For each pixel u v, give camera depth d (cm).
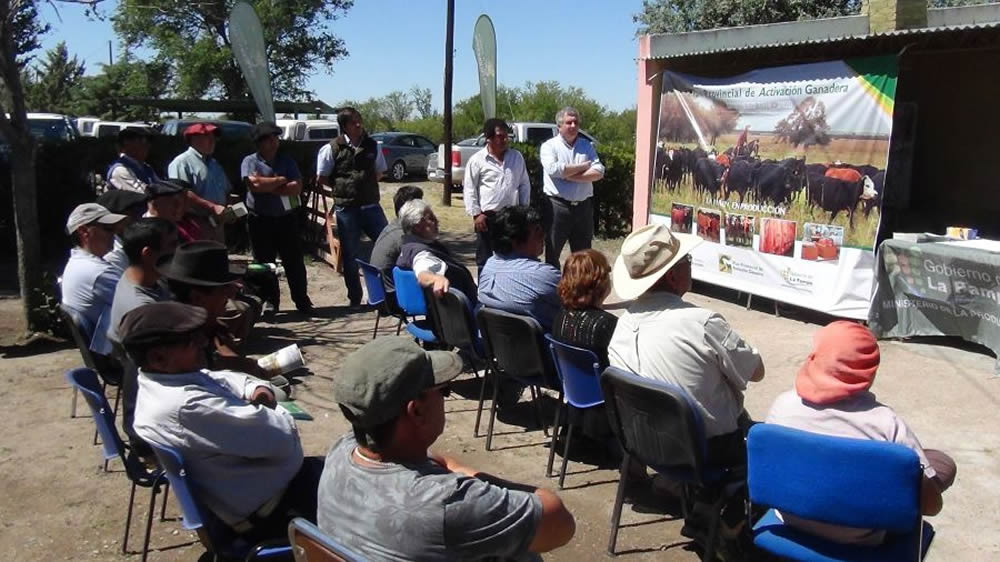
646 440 345
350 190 810
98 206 485
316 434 513
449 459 251
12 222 1148
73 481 450
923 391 562
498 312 454
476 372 559
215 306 412
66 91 4903
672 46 880
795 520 283
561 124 786
